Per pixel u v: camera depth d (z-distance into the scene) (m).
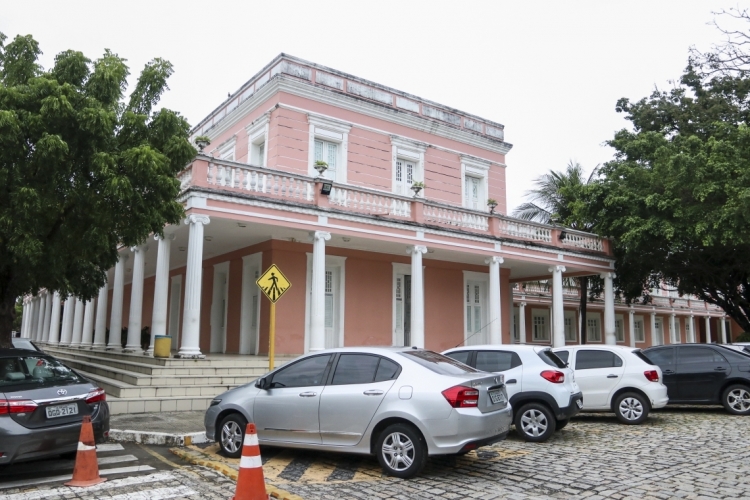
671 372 12.49
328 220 15.68
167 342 13.97
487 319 22.23
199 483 6.41
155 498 5.84
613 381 10.85
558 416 8.87
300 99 18.70
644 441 9.04
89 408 7.03
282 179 15.34
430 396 6.60
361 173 19.64
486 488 6.25
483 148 23.27
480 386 6.77
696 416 11.93
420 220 17.66
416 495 6.00
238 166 14.58
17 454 6.23
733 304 23.05
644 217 20.11
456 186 22.16
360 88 20.11
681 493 6.06
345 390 7.10
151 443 8.62
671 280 24.02
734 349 12.32
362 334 18.62
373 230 16.48
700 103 22.83
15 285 10.73
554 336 20.62
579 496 5.96
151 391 11.68
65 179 9.66
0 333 10.65
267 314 17.03
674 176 19.02
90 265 14.97
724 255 20.39
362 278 18.91
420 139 21.42
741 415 11.90
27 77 10.28
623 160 22.17
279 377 7.73
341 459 7.62
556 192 27.55
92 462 6.47
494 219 19.53
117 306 18.77
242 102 19.94
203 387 12.31
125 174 9.88
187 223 13.71
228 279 19.31
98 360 16.44
